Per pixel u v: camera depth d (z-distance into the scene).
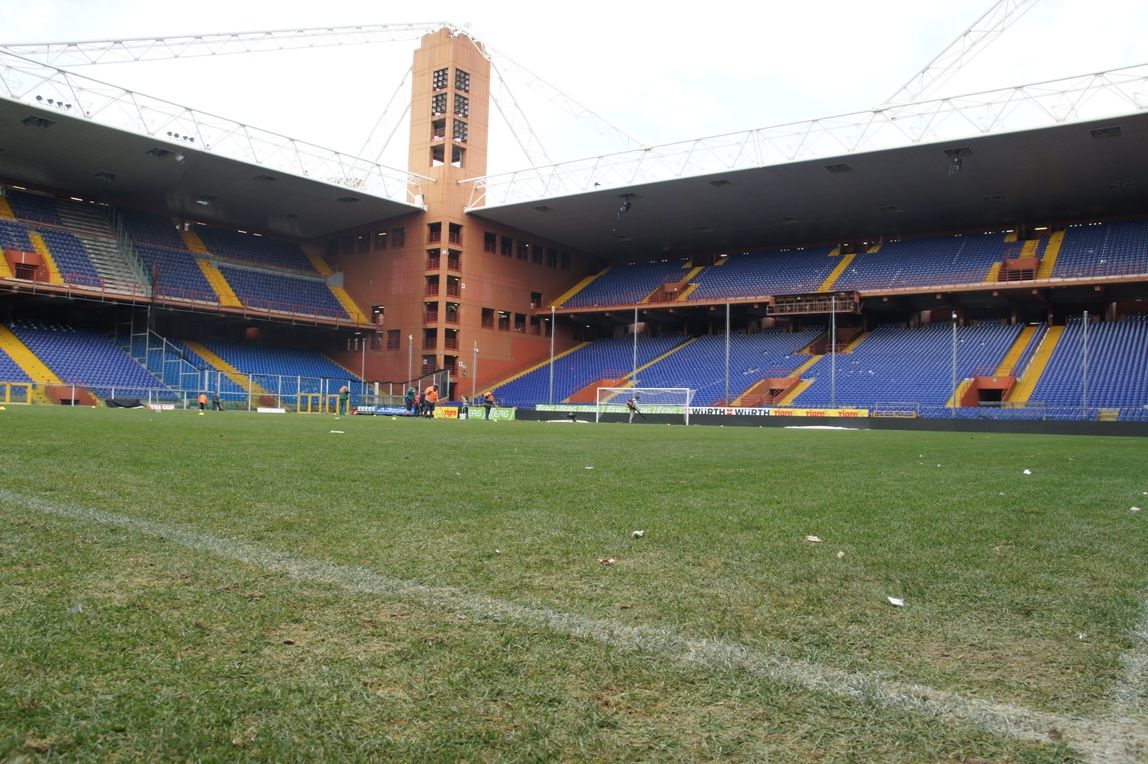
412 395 49.81
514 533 5.09
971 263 48.88
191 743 2.06
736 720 2.30
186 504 5.85
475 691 2.45
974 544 4.99
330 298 58.97
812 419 41.12
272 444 12.82
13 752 1.99
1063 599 3.65
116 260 49.22
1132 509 6.77
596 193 49.75
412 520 5.49
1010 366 42.50
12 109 38.03
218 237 57.59
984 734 2.24
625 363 56.53
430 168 56.72
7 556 3.96
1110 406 37.25
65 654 2.62
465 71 57.31
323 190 50.81
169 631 2.90
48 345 44.22
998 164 41.12
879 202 48.50
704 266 61.44
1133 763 2.08
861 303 50.03
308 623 3.05
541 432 23.72
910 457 14.20
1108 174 41.91
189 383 46.38
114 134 41.06
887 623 3.25
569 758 2.05
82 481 6.91
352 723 2.20
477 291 56.97
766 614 3.34
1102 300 46.59
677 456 13.14
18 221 46.81
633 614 3.30
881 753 2.12
